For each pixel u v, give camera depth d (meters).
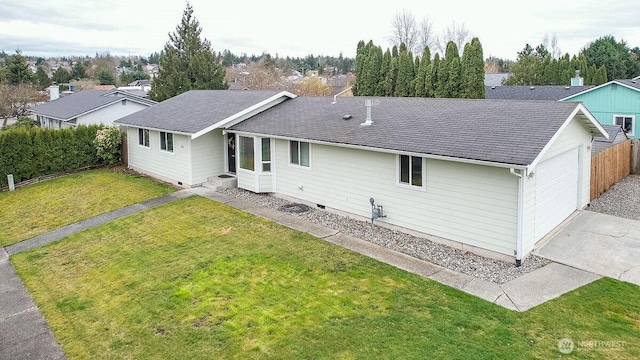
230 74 76.75
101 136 24.03
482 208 11.08
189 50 38.66
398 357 7.24
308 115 17.66
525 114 12.39
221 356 7.61
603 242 11.86
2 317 9.80
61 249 13.76
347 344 7.67
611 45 63.12
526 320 8.18
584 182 14.98
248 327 8.40
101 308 9.75
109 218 16.08
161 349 7.99
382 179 13.36
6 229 16.56
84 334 8.82
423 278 10.05
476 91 26.92
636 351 7.21
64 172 23.73
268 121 18.03
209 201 16.86
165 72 37.66
